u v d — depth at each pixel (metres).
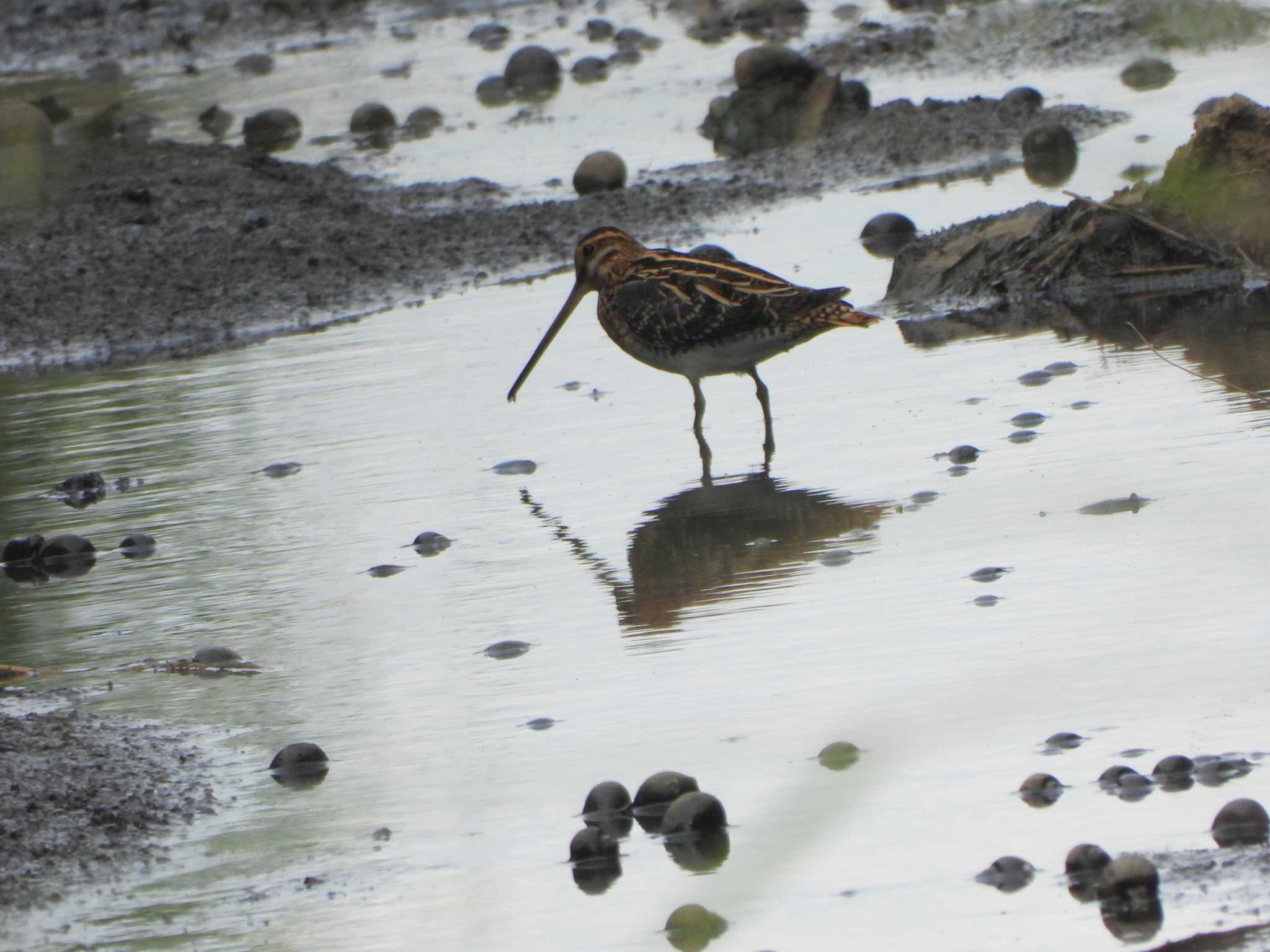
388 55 32.19
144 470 14.45
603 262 14.77
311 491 13.55
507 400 15.06
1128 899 6.95
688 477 13.09
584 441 14.22
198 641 10.86
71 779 8.96
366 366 16.73
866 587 10.63
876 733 8.61
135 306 19.30
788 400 14.74
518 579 11.41
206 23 34.84
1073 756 8.26
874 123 23.33
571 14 34.50
